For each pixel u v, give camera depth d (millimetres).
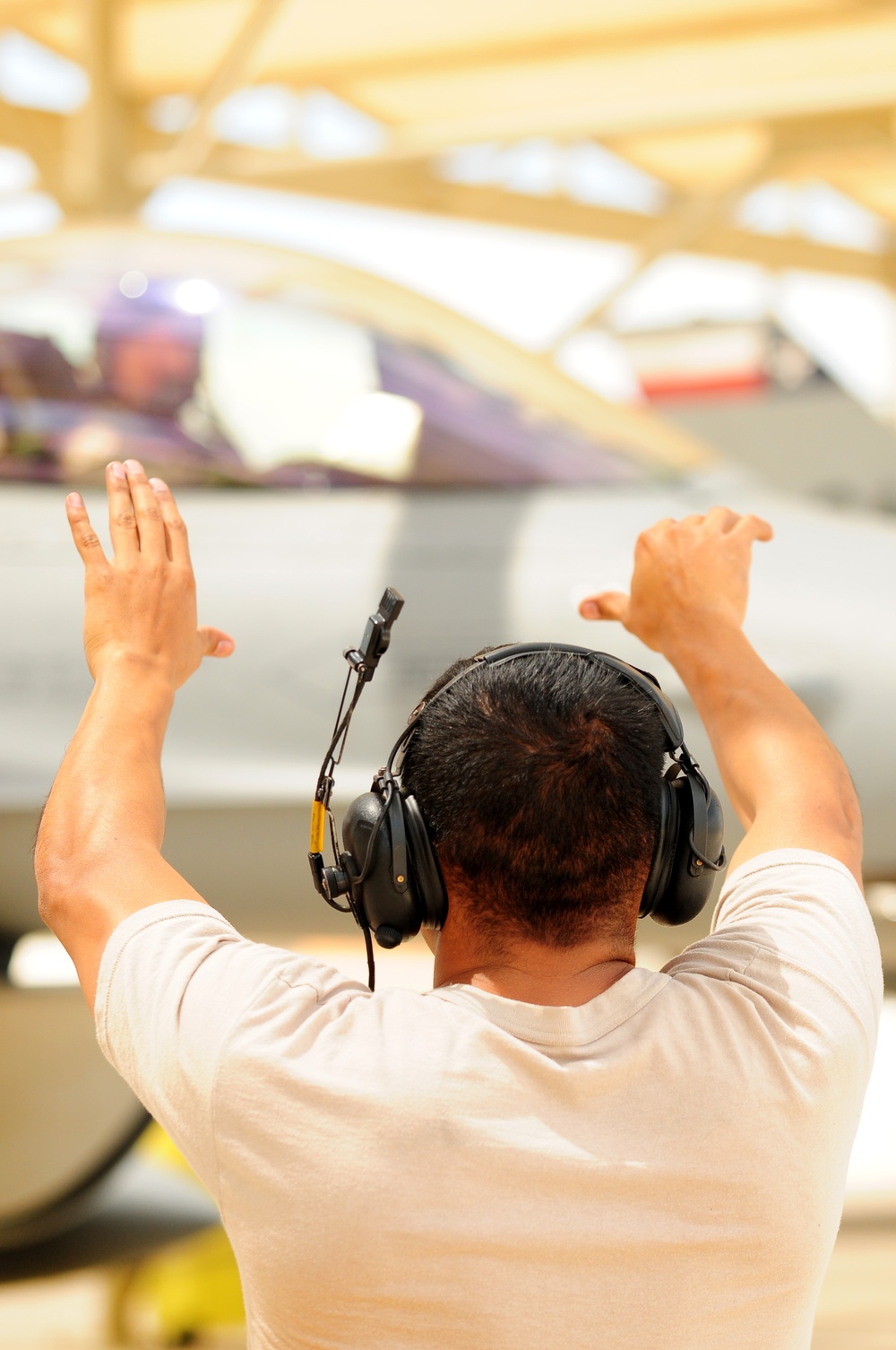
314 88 17125
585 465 3406
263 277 3594
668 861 1442
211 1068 1269
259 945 1397
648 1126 1250
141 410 3400
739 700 1696
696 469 3434
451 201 19484
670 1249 1217
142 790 1481
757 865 1532
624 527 3240
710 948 1431
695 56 16109
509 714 1356
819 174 20938
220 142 16594
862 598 3082
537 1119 1241
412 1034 1294
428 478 3354
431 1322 1203
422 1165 1215
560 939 1354
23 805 3004
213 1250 4762
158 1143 4203
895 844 2957
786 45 15797
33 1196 3438
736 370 12359
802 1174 1272
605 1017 1312
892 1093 6695
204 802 2990
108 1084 3412
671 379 12570
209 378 3449
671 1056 1286
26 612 3117
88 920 1399
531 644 1489
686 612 1788
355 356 3521
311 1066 1259
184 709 3039
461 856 1353
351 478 3357
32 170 17078
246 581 3137
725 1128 1255
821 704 2979
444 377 3516
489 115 17812
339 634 3090
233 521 3254
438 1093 1243
